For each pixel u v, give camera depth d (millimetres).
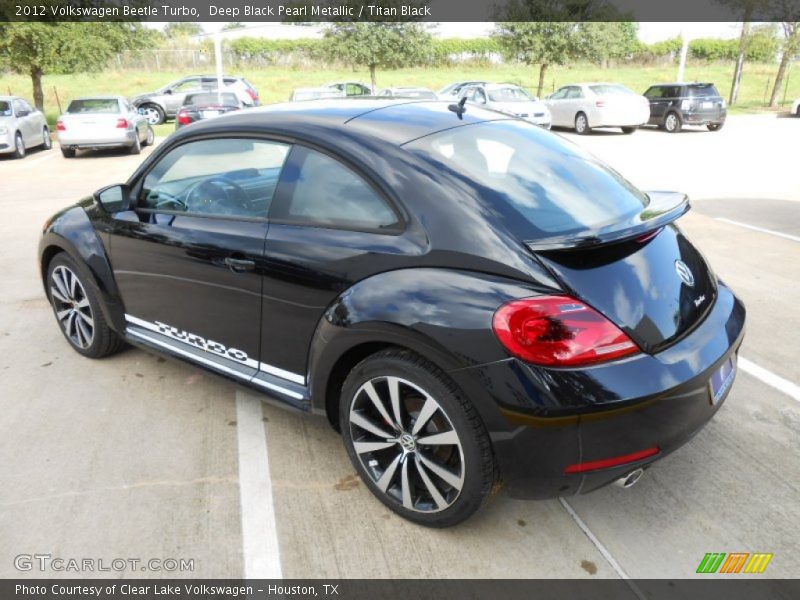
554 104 21062
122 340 4008
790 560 2377
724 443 3098
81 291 3949
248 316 2928
